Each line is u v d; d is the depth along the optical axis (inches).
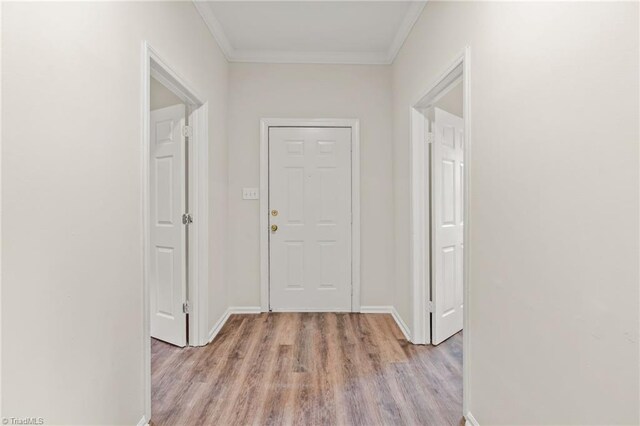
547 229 44.0
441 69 81.0
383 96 132.7
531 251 47.4
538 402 46.3
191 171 100.6
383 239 133.3
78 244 46.9
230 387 79.9
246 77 132.0
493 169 57.7
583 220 38.0
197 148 100.7
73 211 45.9
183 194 99.9
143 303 65.2
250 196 132.3
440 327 104.6
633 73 31.7
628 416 32.8
